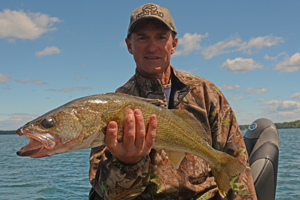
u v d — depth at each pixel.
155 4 0.97
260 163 1.27
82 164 6.35
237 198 0.89
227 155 0.91
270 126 1.40
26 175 4.64
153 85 0.97
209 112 1.00
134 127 0.76
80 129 0.78
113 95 0.83
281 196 2.57
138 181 0.82
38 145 0.76
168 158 0.90
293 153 6.78
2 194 3.19
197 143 0.90
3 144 19.47
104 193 0.85
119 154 0.78
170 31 0.97
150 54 0.95
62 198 2.97
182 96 0.98
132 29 0.96
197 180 0.93
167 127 0.86
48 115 0.77
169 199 0.89
